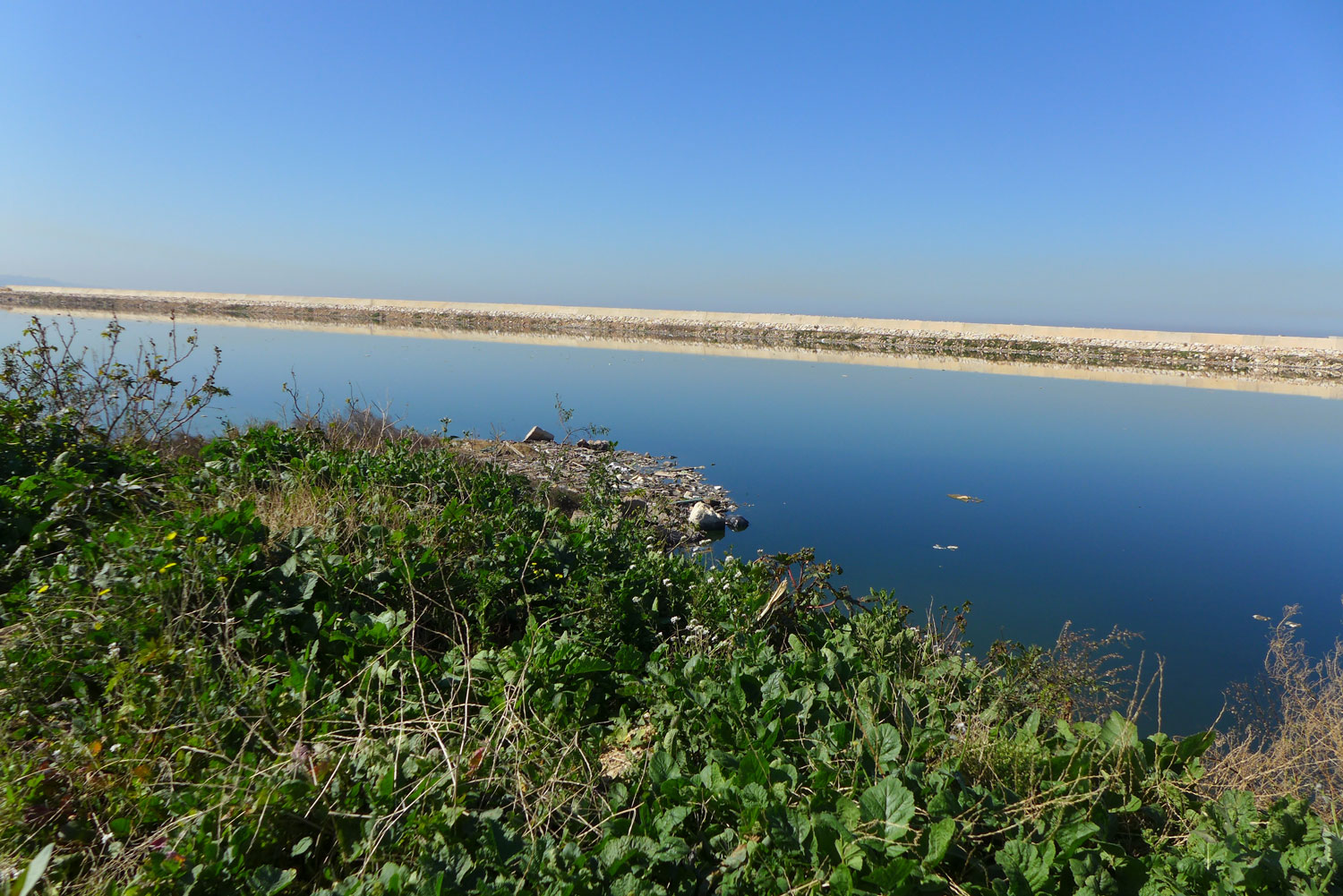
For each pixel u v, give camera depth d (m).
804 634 5.05
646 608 5.15
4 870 2.50
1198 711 5.79
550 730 3.51
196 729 3.18
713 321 46.44
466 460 9.08
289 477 6.61
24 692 3.35
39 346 7.07
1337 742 3.98
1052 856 2.65
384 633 4.12
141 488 5.62
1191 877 2.66
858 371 28.58
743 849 2.70
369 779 3.00
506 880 2.50
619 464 13.55
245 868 2.59
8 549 4.75
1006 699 4.11
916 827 2.85
